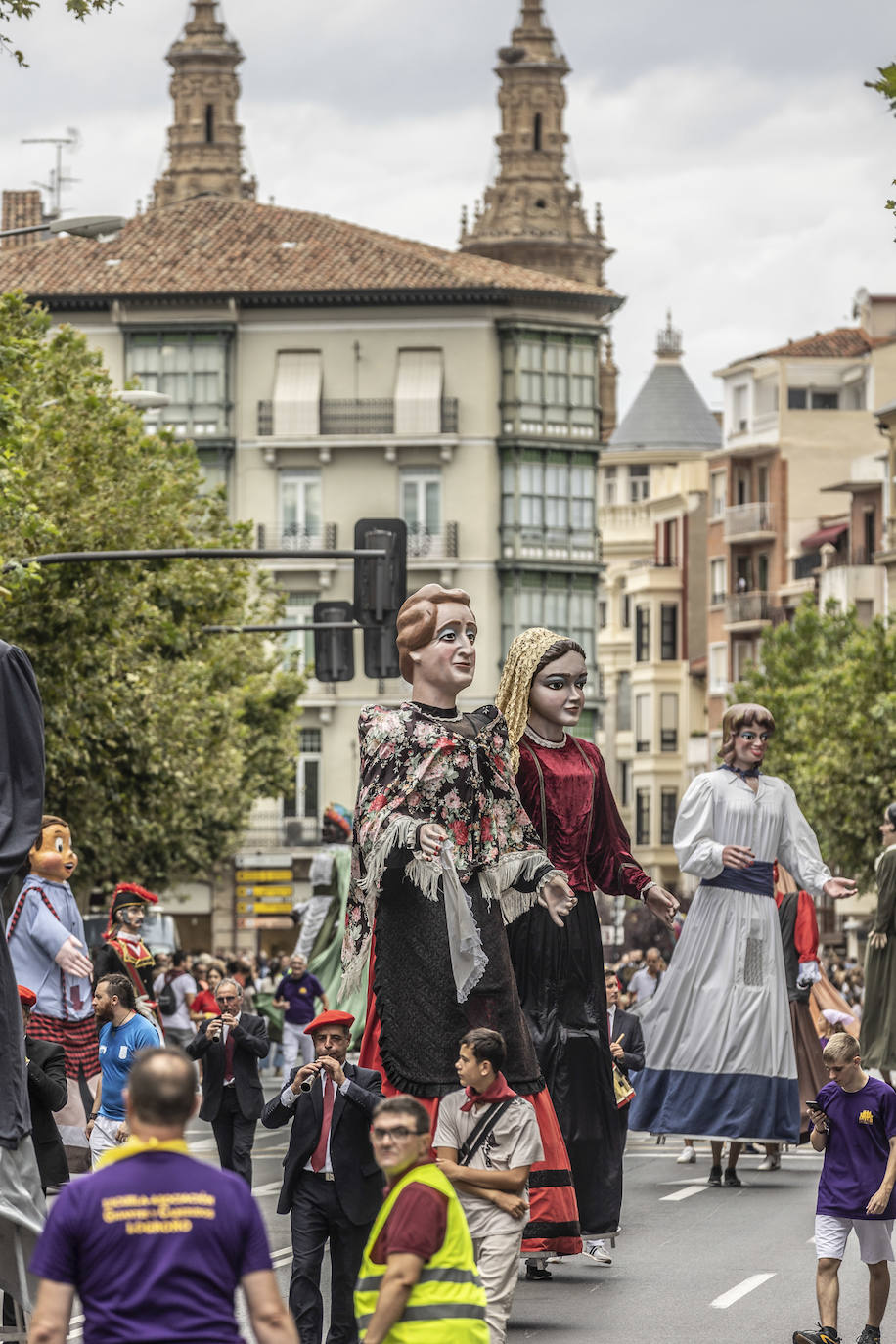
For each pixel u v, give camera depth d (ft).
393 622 111.55
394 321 315.99
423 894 48.29
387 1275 33.63
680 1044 75.66
